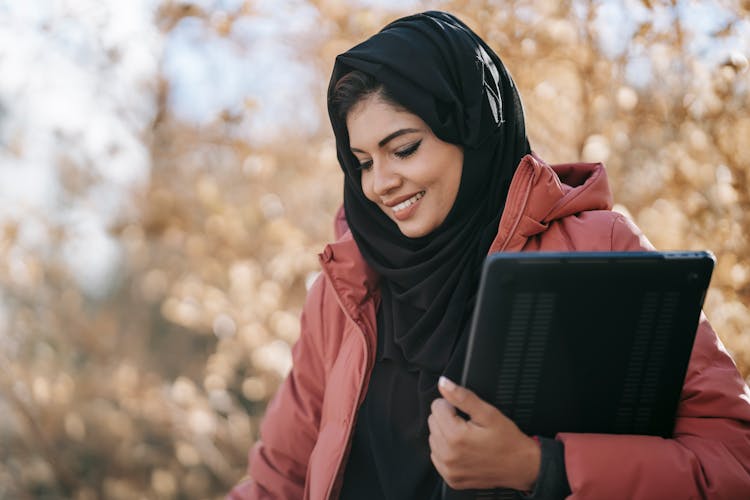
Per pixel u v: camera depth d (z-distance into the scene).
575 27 2.67
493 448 1.18
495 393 1.19
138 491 4.31
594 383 1.21
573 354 1.19
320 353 1.66
